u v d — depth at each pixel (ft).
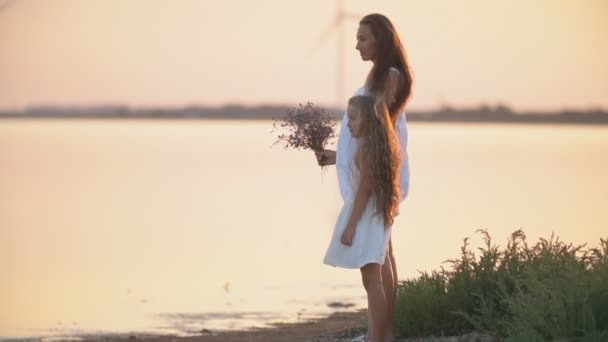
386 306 27.12
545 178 154.92
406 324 29.78
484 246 68.85
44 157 232.73
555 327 24.52
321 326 40.42
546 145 313.53
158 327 43.21
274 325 42.06
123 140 372.58
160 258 69.31
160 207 114.52
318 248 74.64
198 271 62.03
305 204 119.55
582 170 175.52
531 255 30.42
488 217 94.32
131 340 39.99
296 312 45.75
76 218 101.50
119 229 90.63
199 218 101.40
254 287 54.49
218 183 155.84
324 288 53.78
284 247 75.61
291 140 29.12
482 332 28.09
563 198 117.08
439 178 155.43
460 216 95.81
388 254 28.50
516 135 470.39
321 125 28.94
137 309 48.24
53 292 54.34
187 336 40.37
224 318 44.98
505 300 26.27
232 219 100.12
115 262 67.36
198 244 78.18
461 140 374.63
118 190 140.26
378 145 26.16
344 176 27.09
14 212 107.65
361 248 26.43
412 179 153.28
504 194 124.36
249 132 543.80
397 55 27.63
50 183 152.87
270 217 102.53
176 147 307.58
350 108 26.48
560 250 30.73
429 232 81.10
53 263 67.00
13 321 45.32
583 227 82.74
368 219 26.45
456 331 29.43
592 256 28.43
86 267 64.69
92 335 41.70
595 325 24.21
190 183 155.22
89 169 188.65
